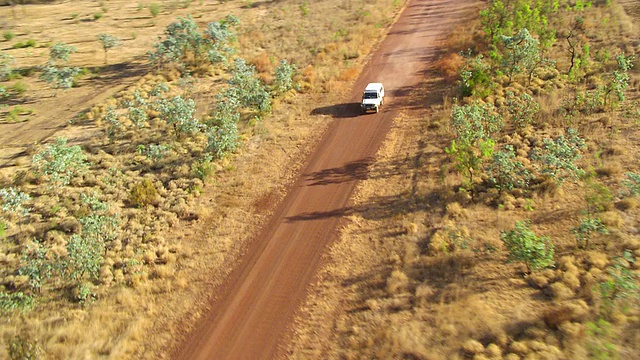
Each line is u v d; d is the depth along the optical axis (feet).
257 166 95.71
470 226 70.28
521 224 60.49
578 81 108.27
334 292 63.31
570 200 71.87
